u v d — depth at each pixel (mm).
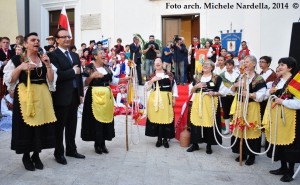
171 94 5812
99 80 5152
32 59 4227
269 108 4297
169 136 5805
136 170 4551
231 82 5660
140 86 11062
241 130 4734
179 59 10977
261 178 4359
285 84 4285
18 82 4180
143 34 13078
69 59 4695
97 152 5312
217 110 5449
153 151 5566
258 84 4707
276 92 4430
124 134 6859
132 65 5750
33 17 15078
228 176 4414
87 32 13852
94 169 4535
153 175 4367
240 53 9711
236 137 4844
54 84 4363
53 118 4344
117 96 9281
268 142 4523
